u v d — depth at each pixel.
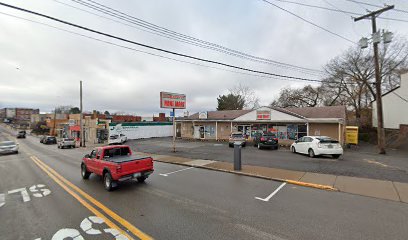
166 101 18.97
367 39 15.95
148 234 4.74
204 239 4.50
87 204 6.68
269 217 5.53
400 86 26.36
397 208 6.02
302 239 4.43
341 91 34.34
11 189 8.57
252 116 25.88
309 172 10.34
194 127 33.97
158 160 15.00
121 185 8.80
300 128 23.09
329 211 5.86
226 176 10.20
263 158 14.61
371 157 14.85
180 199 7.02
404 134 20.69
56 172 11.97
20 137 60.31
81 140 32.41
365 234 4.60
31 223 5.39
